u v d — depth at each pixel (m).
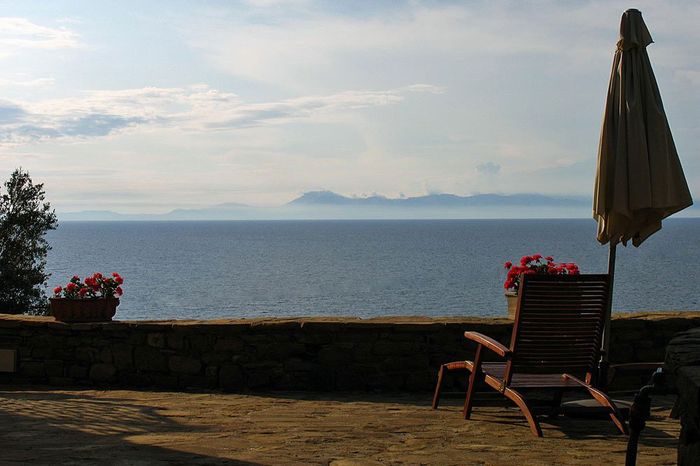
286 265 76.56
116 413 5.83
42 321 7.61
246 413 5.91
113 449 4.35
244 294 47.38
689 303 39.16
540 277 5.18
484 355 7.09
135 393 7.08
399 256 92.00
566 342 5.39
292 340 7.23
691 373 2.21
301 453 4.32
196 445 4.52
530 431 5.26
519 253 95.31
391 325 7.12
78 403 6.35
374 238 168.50
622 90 5.78
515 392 5.28
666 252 93.25
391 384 7.13
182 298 44.94
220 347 7.29
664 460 4.27
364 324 7.14
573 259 78.06
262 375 7.25
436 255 93.12
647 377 7.16
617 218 5.86
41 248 17.08
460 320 7.32
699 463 2.17
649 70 5.84
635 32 5.77
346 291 49.19
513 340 5.29
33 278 16.66
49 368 7.62
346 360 7.16
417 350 7.12
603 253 90.69
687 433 2.27
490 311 38.53
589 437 5.04
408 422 5.55
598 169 5.86
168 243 139.62
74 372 7.57
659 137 5.71
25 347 7.67
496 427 5.39
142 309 39.41
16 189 16.88
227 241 151.75
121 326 7.45
